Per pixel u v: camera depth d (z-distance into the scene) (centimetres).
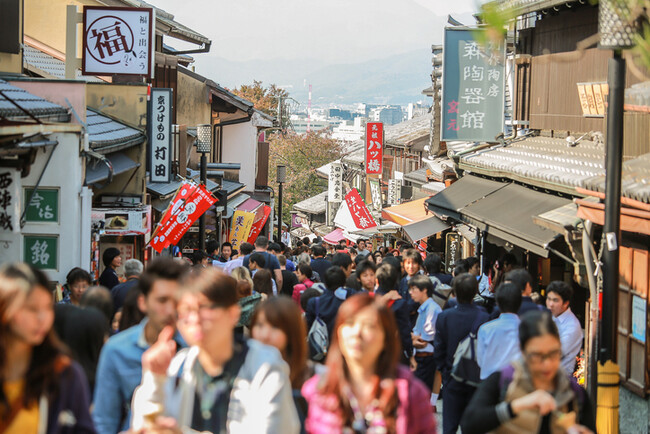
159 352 421
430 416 422
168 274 516
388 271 997
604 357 785
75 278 921
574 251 1118
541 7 1453
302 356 552
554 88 1658
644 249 988
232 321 425
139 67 1783
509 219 1387
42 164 1180
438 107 2623
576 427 453
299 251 2591
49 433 380
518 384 465
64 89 1325
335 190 5256
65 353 391
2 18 1466
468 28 1744
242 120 3400
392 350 420
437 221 2172
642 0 552
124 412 525
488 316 862
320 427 418
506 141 1744
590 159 1384
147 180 1830
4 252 1177
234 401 422
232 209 2811
